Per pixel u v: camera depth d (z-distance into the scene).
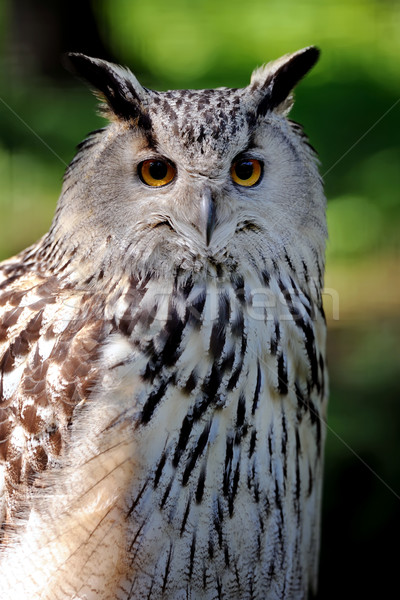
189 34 4.52
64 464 1.71
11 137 3.81
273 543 1.77
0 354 1.75
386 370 2.19
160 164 1.75
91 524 1.71
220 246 1.74
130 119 1.75
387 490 2.05
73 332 1.73
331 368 2.21
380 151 3.36
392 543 2.05
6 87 4.14
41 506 1.72
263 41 4.39
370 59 3.96
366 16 4.29
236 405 1.73
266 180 1.76
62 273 1.77
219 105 1.76
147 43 4.64
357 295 2.73
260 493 1.75
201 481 1.73
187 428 1.72
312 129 3.54
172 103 1.75
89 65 1.77
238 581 1.76
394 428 2.08
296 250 1.77
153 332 1.72
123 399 1.71
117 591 1.72
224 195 1.75
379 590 2.03
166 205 1.74
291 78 1.81
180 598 1.74
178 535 1.73
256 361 1.74
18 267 1.82
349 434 2.08
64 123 3.89
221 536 1.74
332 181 3.29
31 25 4.50
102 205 1.74
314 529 1.83
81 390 1.71
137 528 1.71
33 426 1.72
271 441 1.75
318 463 1.82
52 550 1.72
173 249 1.74
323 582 2.04
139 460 1.71
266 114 1.76
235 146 1.75
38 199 3.58
